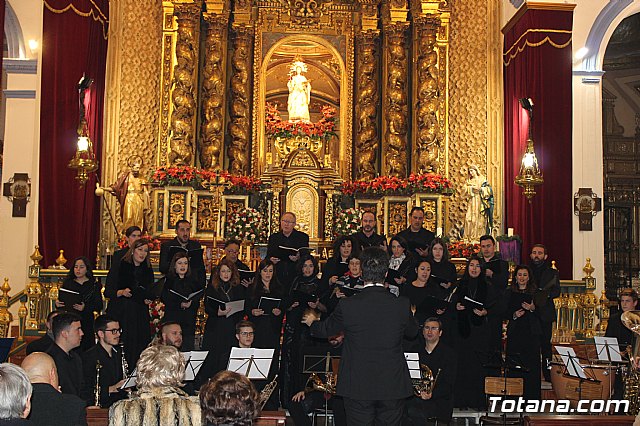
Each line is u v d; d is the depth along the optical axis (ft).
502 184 51.62
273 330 28.84
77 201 42.06
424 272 29.43
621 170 66.18
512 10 51.42
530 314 29.99
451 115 52.90
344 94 52.95
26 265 44.45
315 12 53.67
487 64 53.01
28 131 45.32
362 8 53.26
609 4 48.03
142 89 51.98
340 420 25.03
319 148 51.37
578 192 47.34
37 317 36.91
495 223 50.90
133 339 29.68
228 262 29.58
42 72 41.22
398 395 18.74
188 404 14.38
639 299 30.83
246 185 49.75
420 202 49.24
